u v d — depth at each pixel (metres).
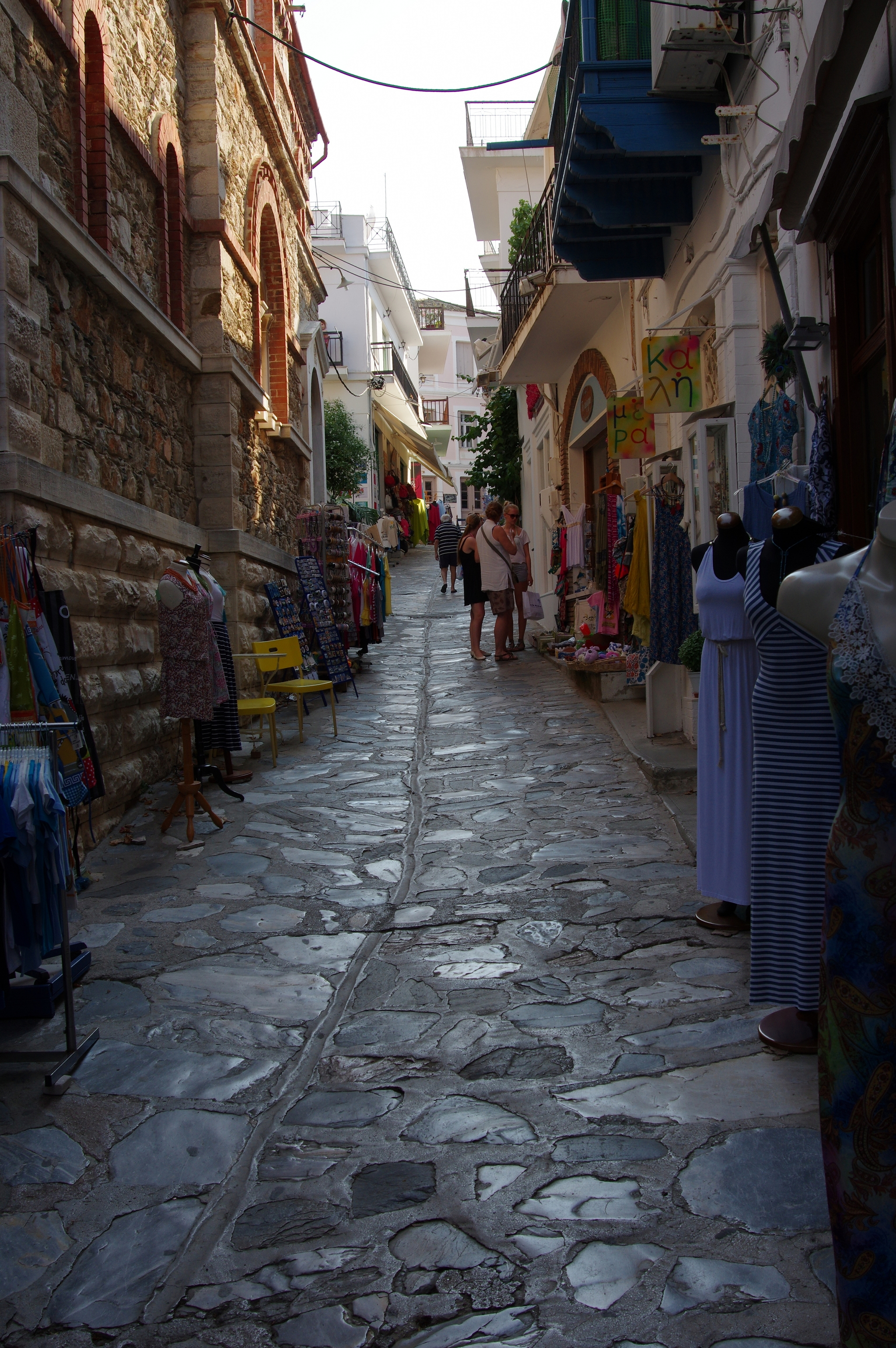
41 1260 2.58
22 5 5.88
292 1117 3.18
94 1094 3.40
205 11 9.44
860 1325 1.83
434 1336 2.19
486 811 6.69
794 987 3.40
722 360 6.37
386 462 31.97
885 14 3.66
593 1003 3.83
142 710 7.39
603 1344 2.12
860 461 4.38
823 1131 1.92
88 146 7.07
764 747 3.40
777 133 5.17
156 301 8.55
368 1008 3.96
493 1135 2.97
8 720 4.81
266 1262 2.49
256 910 5.14
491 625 16.75
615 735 8.29
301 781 7.89
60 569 5.87
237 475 9.89
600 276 8.27
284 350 12.70
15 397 5.40
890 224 3.71
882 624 1.85
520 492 19.61
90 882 5.65
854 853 1.88
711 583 4.12
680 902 4.78
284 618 10.30
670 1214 2.54
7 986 3.78
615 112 6.50
